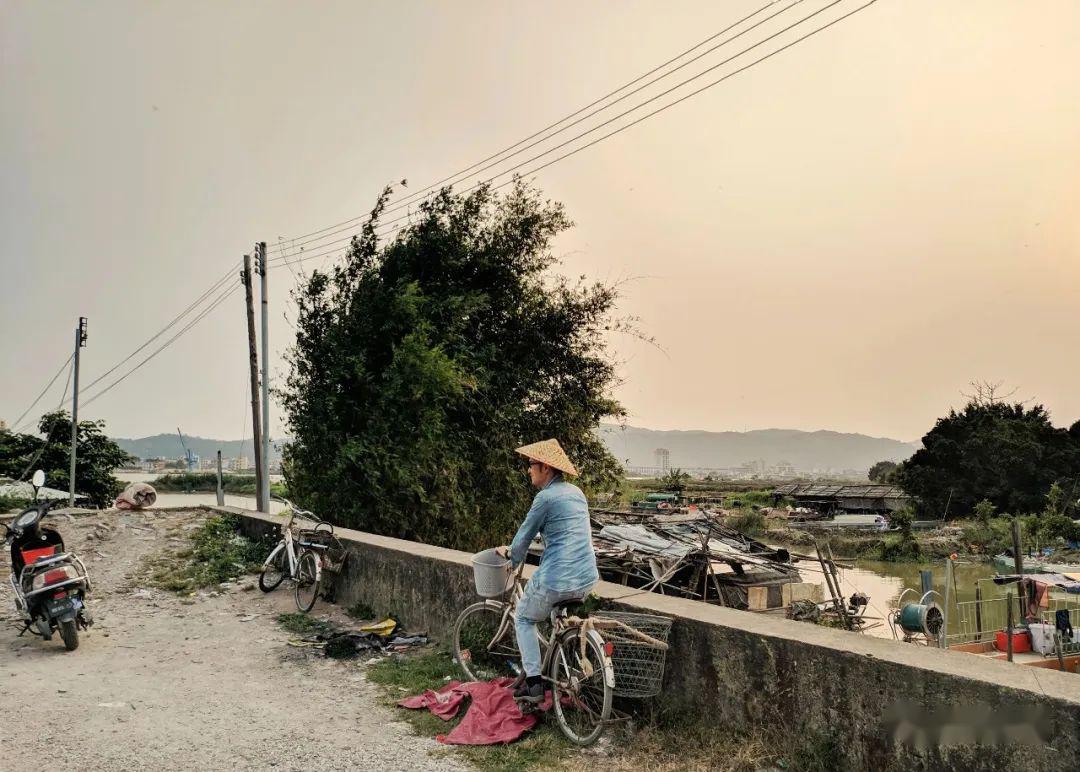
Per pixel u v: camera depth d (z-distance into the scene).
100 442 38.59
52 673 6.39
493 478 17.08
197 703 5.57
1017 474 54.97
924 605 14.45
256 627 8.13
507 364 17.55
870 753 3.74
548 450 5.14
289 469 16.19
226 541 12.54
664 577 11.55
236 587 10.05
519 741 4.76
